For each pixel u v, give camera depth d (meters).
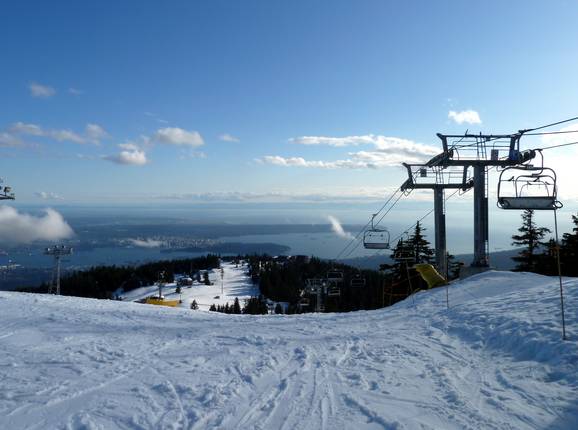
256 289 120.12
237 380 7.40
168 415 5.82
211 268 158.25
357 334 11.50
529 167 13.57
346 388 6.95
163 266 142.75
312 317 15.62
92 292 107.06
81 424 5.51
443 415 5.71
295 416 5.80
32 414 5.84
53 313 14.98
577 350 7.35
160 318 14.98
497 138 19.39
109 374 7.70
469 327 10.79
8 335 11.12
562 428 5.18
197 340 10.81
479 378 7.24
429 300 16.64
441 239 23.38
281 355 9.21
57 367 8.12
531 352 8.07
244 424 5.55
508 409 5.79
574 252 30.42
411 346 9.79
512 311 11.07
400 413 5.82
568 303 10.41
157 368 8.13
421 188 23.23
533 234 35.31
